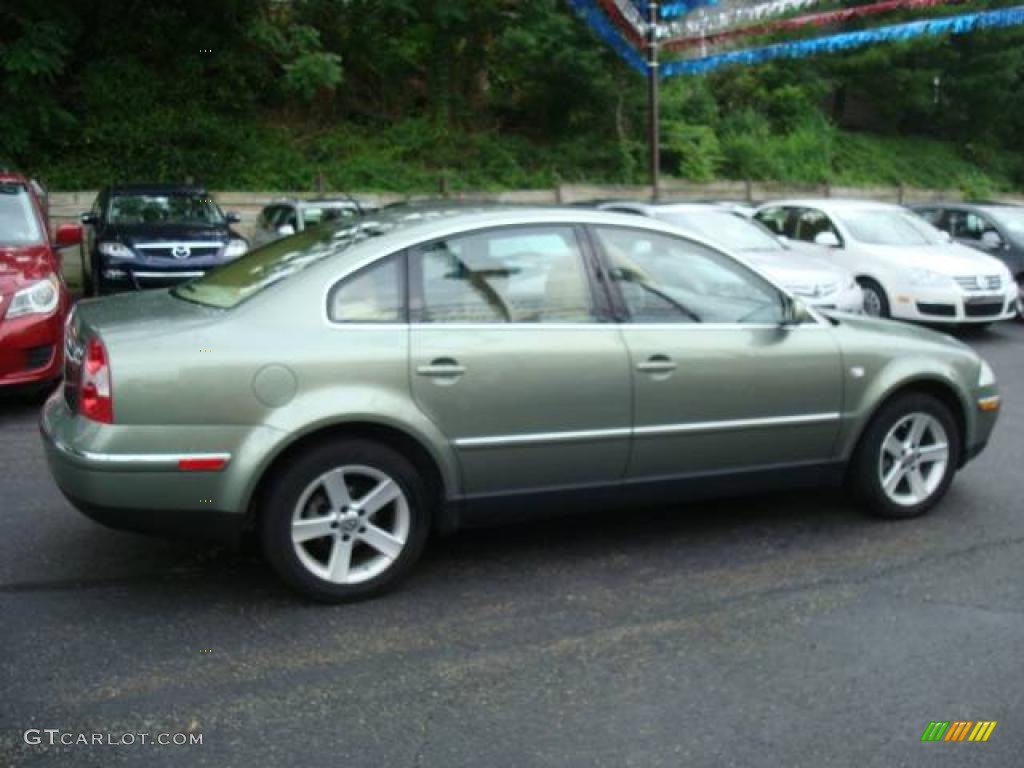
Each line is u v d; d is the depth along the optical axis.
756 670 3.69
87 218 12.51
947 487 5.47
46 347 7.31
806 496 5.77
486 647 3.85
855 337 5.12
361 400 4.05
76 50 20.34
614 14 20.33
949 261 11.73
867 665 3.73
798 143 27.91
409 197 20.77
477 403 4.26
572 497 4.57
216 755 3.10
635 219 4.77
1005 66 31.89
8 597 4.23
